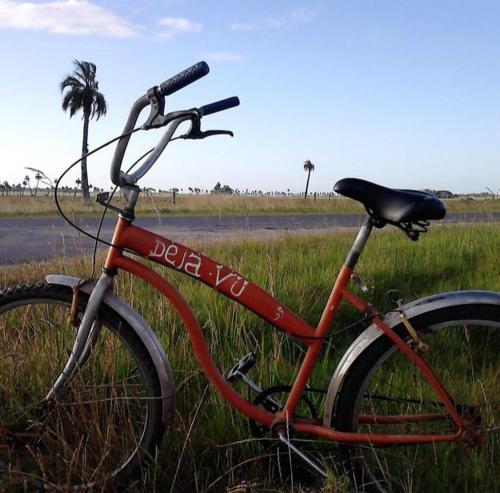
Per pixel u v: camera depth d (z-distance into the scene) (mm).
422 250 6867
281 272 5008
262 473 2494
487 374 2668
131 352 2352
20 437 2490
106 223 15188
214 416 2678
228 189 51656
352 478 2330
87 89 38500
